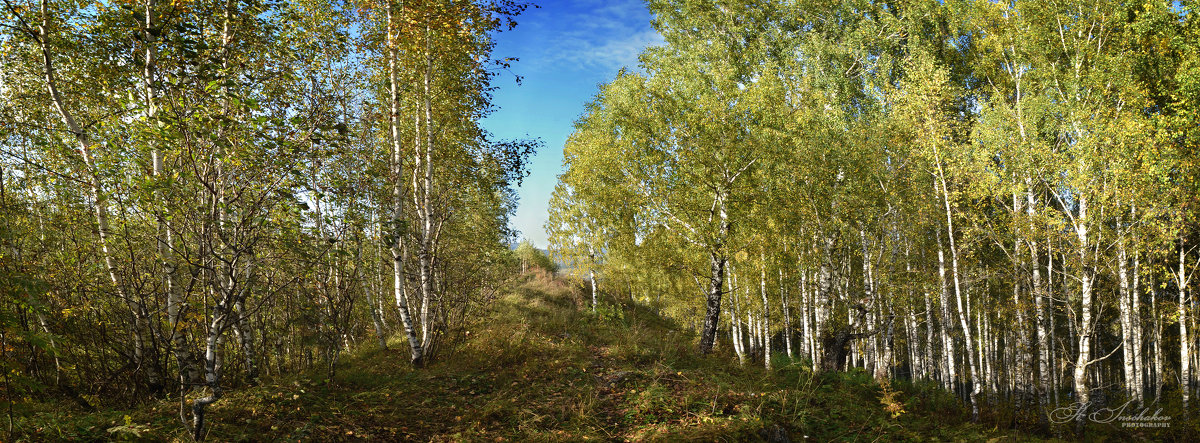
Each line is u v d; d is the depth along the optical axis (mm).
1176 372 23312
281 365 10195
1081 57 16031
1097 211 12406
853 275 19656
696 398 8719
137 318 6938
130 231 6672
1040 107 15570
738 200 14930
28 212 7816
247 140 5527
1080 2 16375
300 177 6098
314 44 8797
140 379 7355
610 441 7176
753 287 17016
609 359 12062
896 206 15305
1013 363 21891
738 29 19406
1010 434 10914
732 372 11977
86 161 6742
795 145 15281
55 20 7535
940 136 14008
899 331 25344
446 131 12984
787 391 9859
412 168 12281
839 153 15070
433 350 11281
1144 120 13164
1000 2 17625
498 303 19031
